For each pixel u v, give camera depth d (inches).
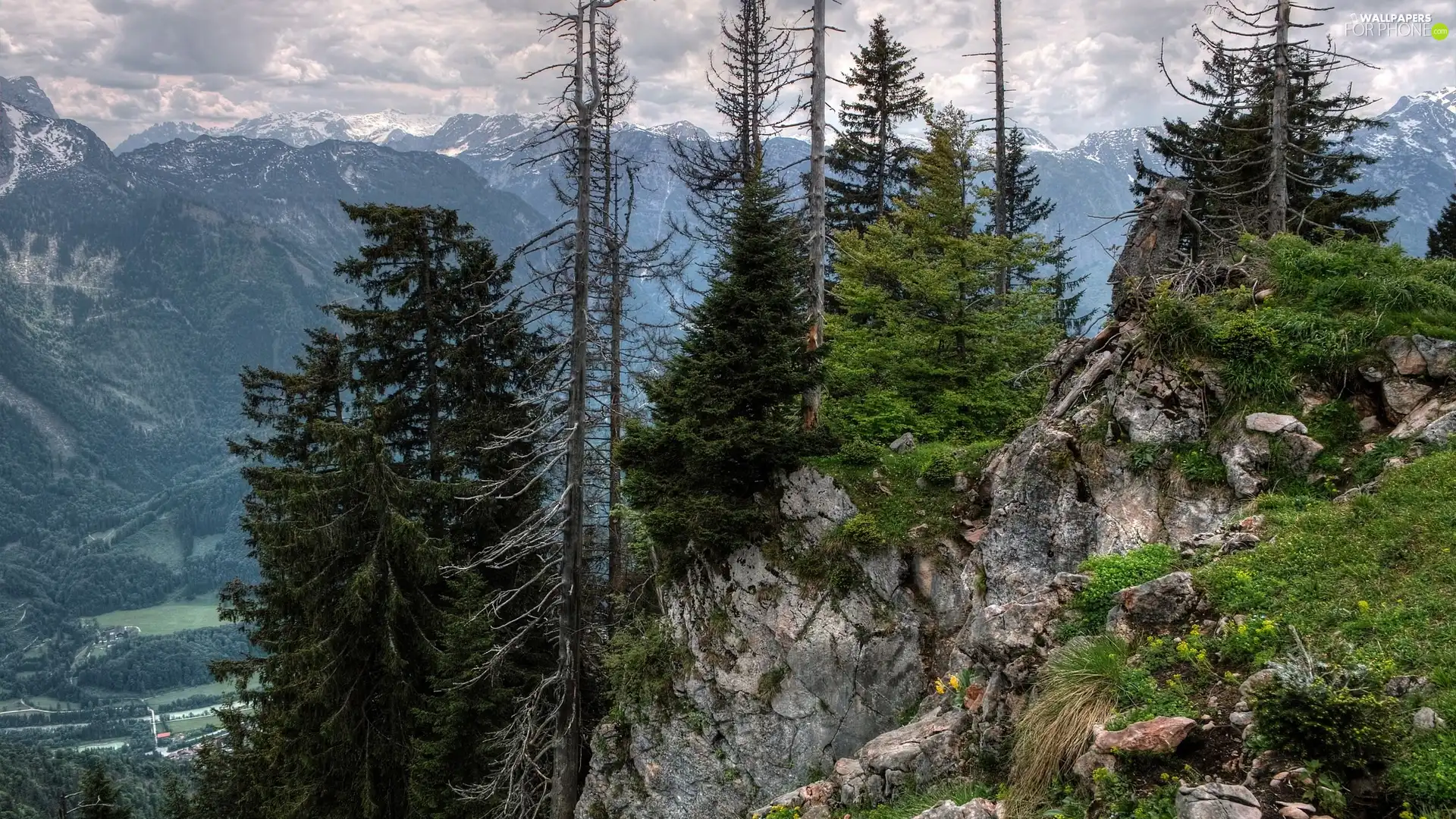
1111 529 505.7
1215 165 1015.6
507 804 733.9
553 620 836.0
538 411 845.8
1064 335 924.0
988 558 546.3
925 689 607.2
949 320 820.0
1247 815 251.3
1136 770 297.1
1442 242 1325.0
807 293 705.6
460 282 993.5
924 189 1022.4
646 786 688.4
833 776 483.5
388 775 847.1
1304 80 1025.5
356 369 1007.6
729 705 671.8
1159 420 520.1
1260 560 376.8
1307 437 469.1
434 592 916.0
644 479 718.5
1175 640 351.9
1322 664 298.0
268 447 1060.5
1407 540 349.4
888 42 1238.9
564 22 710.5
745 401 680.4
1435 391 461.7
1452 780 236.7
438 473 977.5
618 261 800.9
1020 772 348.8
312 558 854.5
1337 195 1032.2
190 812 1126.4
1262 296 562.3
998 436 759.1
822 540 679.7
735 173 1171.3
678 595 745.6
